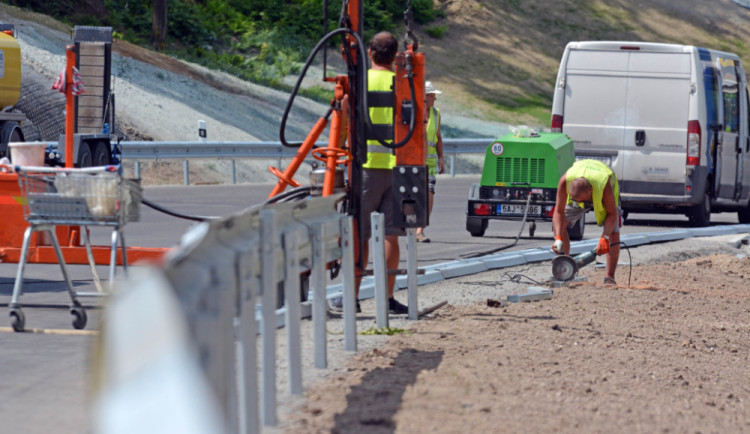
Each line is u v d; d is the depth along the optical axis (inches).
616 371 792.3
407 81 933.8
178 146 2891.2
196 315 405.4
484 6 7135.8
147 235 1720.0
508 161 1859.0
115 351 349.1
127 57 3959.2
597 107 2176.4
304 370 727.1
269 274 557.0
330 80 991.6
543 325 963.3
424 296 1136.2
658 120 2151.8
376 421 588.7
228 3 5964.6
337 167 1029.2
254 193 2600.9
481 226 1881.2
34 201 864.9
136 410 343.3
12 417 603.5
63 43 3946.9
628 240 1739.7
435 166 1631.4
